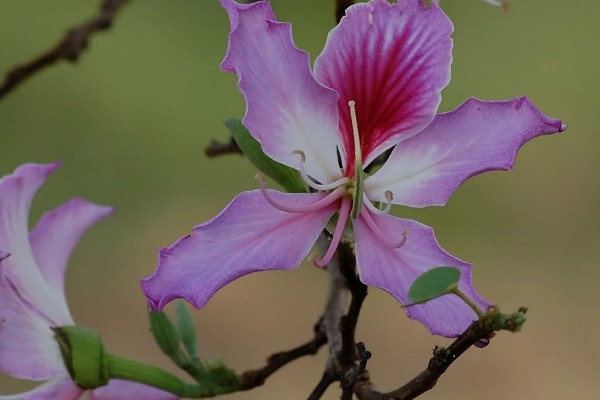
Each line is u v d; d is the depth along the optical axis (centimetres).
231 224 378
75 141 1196
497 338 1110
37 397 442
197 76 1265
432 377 378
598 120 1278
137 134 1220
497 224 1209
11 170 1164
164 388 457
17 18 1297
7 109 1193
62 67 1236
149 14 1297
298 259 385
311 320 1119
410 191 399
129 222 1170
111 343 1079
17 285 443
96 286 1128
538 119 388
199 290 366
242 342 1096
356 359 450
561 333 1132
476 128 395
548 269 1191
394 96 397
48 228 475
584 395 1083
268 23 375
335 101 391
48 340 446
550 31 1309
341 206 393
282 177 417
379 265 388
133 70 1259
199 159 1219
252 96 378
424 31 393
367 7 392
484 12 1298
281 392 1052
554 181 1245
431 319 377
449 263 382
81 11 1302
